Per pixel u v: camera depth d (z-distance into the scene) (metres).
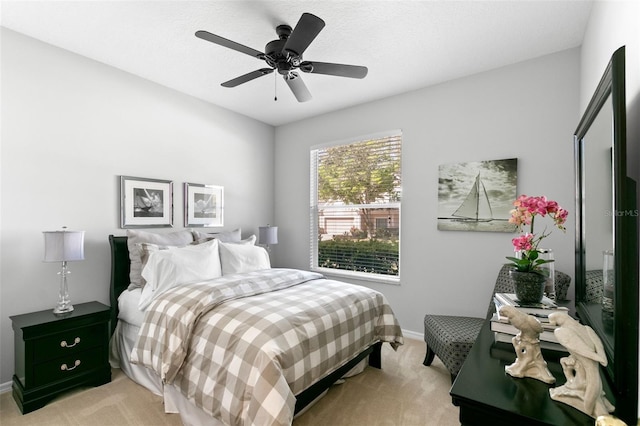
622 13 1.25
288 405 1.44
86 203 2.71
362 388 2.27
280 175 4.59
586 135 1.51
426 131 3.25
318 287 2.56
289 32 2.25
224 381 1.59
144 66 2.88
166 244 2.92
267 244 4.12
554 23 2.19
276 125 4.61
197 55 2.69
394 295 3.46
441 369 2.59
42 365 2.07
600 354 0.84
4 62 2.29
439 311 3.15
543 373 1.02
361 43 2.46
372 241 3.75
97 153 2.78
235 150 4.05
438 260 3.16
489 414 0.90
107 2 2.02
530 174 2.68
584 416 0.83
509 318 1.06
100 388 2.28
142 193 3.08
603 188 1.18
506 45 2.48
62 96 2.57
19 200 2.36
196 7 2.06
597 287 1.27
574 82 2.50
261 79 3.12
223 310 1.92
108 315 2.39
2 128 2.29
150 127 3.17
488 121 2.89
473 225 2.94
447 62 2.75
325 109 3.96
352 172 3.92
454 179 3.05
